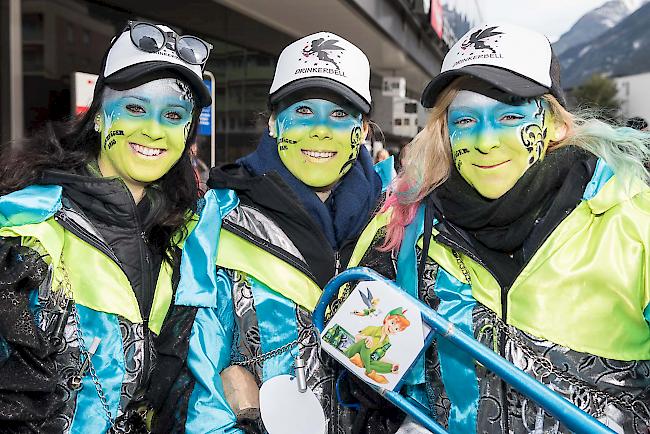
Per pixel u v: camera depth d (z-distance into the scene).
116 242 1.42
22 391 1.24
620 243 1.24
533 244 1.29
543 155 1.33
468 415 1.31
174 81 1.47
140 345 1.40
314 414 1.45
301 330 1.53
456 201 1.39
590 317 1.23
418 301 1.27
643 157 1.34
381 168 1.84
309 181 1.63
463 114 1.35
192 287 1.49
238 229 1.58
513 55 1.30
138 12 6.40
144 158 1.47
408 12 13.19
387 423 1.48
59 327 1.31
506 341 1.28
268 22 9.83
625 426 1.22
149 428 1.48
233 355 1.56
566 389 1.23
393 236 1.48
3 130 4.54
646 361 1.25
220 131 8.61
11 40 4.55
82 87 3.56
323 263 1.59
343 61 1.62
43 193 1.36
